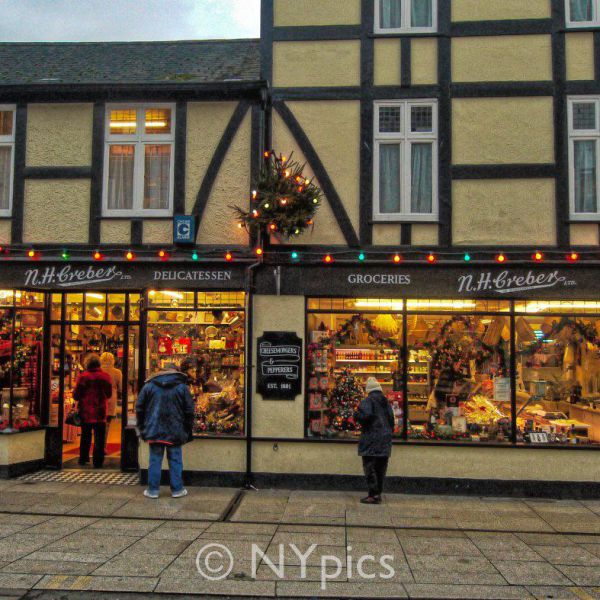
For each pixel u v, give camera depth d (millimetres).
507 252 8062
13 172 8719
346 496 7727
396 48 8516
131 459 8828
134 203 8609
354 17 8586
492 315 8188
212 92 8484
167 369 7633
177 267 8367
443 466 7918
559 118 8219
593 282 7980
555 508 7320
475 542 5992
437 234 8266
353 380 8266
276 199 7859
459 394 8164
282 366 8164
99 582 4863
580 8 8453
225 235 8406
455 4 8492
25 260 8469
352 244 8273
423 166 8484
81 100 8711
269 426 8117
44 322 9047
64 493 7578
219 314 8438
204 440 8148
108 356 9156
